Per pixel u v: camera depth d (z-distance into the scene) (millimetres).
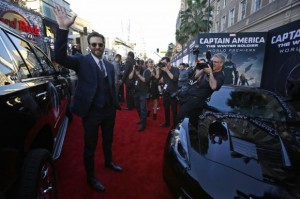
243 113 2908
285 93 6492
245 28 17281
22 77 1830
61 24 1912
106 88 2414
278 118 2691
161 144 3883
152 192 2443
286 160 1741
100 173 2820
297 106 2961
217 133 2195
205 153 1888
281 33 6895
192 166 1815
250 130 2285
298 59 6090
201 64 3029
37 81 2086
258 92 3201
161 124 5188
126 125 5043
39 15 11180
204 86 3219
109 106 2502
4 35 1858
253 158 1768
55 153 2240
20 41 2297
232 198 1471
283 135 2201
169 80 4648
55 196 1901
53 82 2795
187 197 1729
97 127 2385
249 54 7844
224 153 1847
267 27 13938
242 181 1547
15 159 1349
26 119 1502
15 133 1350
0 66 1521
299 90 2564
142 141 4023
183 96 3436
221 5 24094
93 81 2260
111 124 2648
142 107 4625
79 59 2238
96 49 2273
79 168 2941
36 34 10578
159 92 5598
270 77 7422
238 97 3203
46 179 1709
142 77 4562
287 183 1501
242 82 8039
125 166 3035
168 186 2051
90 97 2242
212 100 3287
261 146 1952
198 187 1646
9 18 8688
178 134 2344
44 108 1917
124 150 3596
